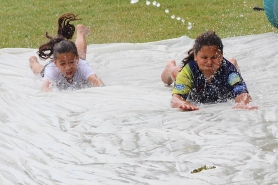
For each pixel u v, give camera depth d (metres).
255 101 8.84
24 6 24.75
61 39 11.65
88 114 8.43
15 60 13.73
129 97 9.48
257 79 10.48
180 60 13.00
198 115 8.08
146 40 17.58
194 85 8.95
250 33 17.48
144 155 6.64
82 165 6.43
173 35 18.06
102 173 6.13
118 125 7.82
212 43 8.59
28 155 6.93
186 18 20.28
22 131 7.91
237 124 7.54
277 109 8.09
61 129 7.89
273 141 6.81
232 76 8.84
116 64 12.98
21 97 9.80
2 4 25.58
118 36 18.28
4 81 11.53
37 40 18.31
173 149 6.75
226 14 20.47
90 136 7.48
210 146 6.76
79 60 11.23
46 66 11.12
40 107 9.05
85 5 23.97
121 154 6.71
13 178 6.28
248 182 5.62
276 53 12.80
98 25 20.06
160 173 6.02
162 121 7.86
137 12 21.81
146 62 13.02
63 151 7.00
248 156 6.35
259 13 20.14
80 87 11.05
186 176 5.88
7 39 18.64
